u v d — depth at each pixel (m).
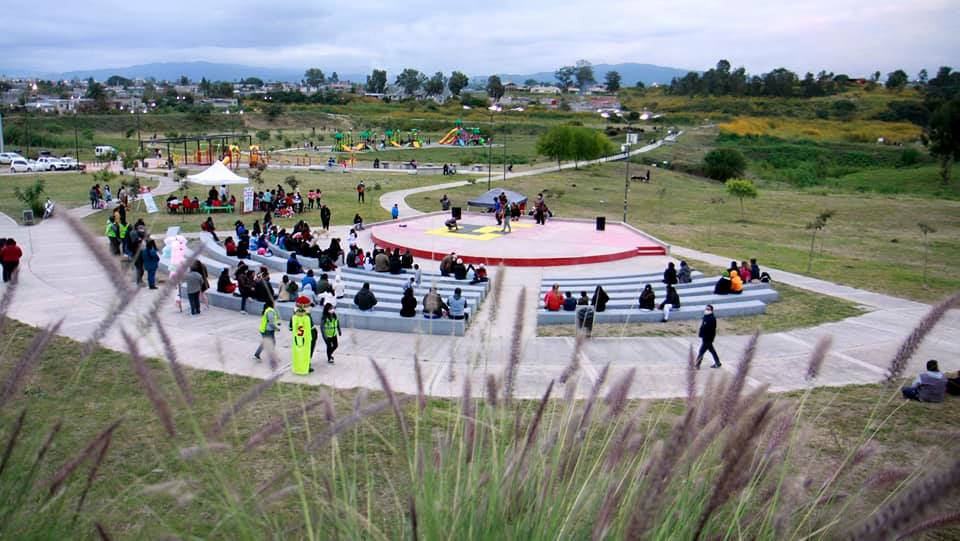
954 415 11.35
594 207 49.56
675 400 11.03
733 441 2.55
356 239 30.55
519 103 188.12
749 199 57.25
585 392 8.59
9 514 2.77
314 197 41.91
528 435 3.04
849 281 25.17
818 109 144.75
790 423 3.16
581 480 3.22
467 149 101.81
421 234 31.98
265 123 129.88
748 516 3.06
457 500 2.93
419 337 3.90
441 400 10.66
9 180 49.88
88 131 87.94
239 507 2.85
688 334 16.94
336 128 132.62
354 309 17.34
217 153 76.12
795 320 18.89
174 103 143.12
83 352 2.85
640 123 142.12
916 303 21.44
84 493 2.93
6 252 19.44
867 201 56.56
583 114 153.75
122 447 7.74
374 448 7.69
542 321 17.36
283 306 16.95
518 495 3.02
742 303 19.88
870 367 14.58
